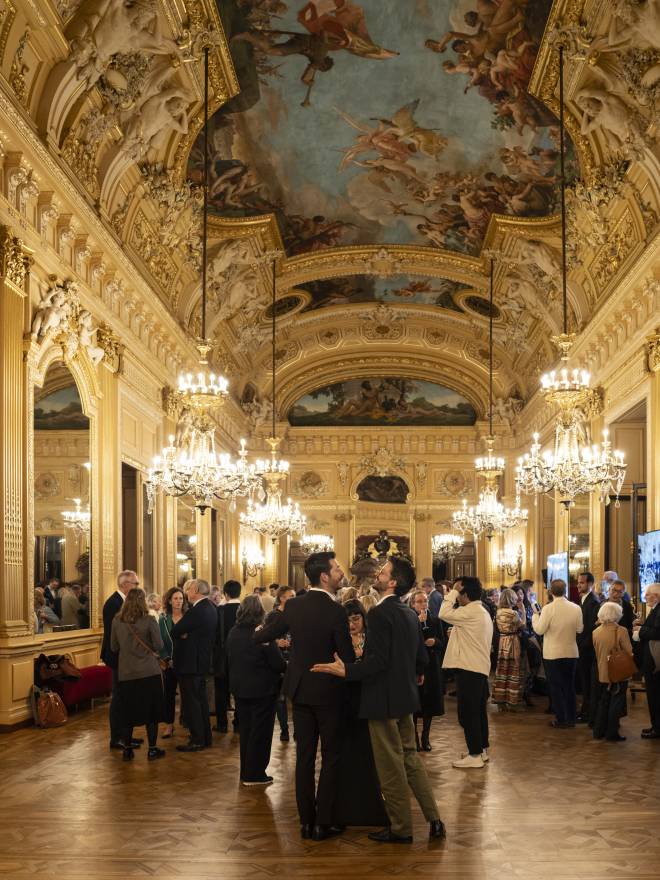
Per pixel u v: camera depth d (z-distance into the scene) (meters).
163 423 19.66
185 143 17.17
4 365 11.12
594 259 19.16
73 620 13.48
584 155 16.94
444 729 12.23
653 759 9.79
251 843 6.64
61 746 10.38
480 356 30.59
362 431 32.38
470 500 32.09
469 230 22.17
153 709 9.68
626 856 6.30
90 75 12.58
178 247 19.36
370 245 23.47
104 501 15.16
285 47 15.89
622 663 10.87
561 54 14.45
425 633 10.88
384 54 16.41
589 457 14.13
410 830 6.69
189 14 13.73
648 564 14.59
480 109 17.72
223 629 11.68
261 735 8.55
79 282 13.87
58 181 12.27
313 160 19.70
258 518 22.81
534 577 27.64
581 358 21.42
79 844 6.60
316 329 29.94
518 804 7.79
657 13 12.57
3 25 10.70
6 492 11.09
